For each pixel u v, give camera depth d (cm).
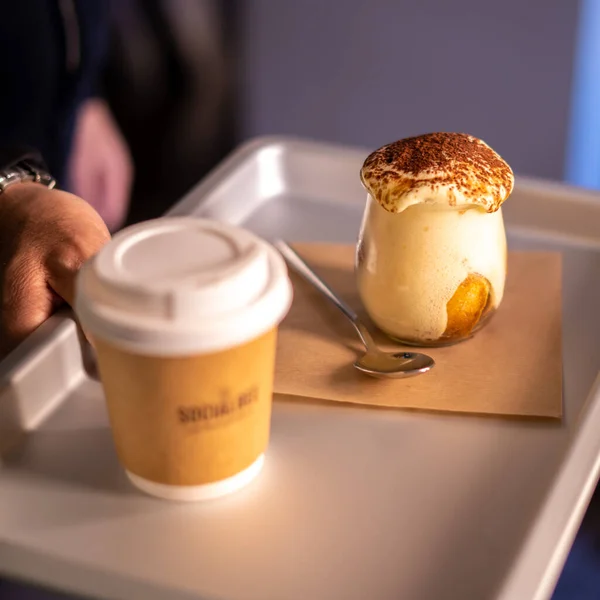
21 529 40
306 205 71
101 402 49
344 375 50
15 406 46
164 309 35
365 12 148
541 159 155
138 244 38
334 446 45
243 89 155
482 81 149
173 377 37
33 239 54
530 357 52
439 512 41
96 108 115
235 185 70
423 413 48
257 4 150
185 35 137
